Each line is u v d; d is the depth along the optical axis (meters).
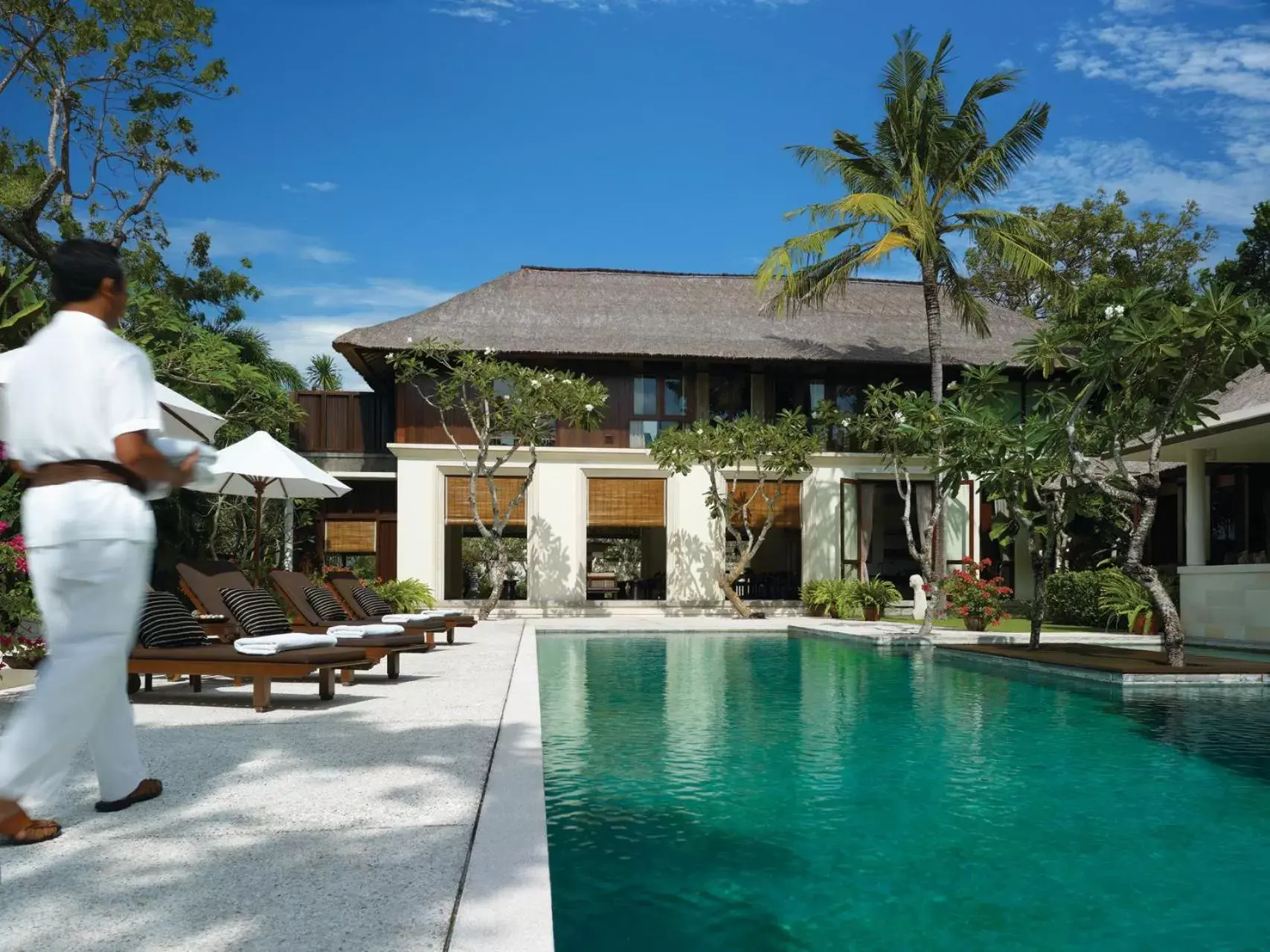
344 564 21.89
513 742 4.63
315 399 21.77
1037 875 3.16
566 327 21.53
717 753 5.22
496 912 2.28
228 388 16.58
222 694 6.61
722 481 20.94
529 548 20.31
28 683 6.94
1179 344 8.07
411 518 20.02
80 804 3.36
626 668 10.02
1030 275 18.98
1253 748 5.45
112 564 2.65
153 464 2.70
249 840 2.91
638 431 21.11
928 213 18.91
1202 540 13.94
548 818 3.86
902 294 25.47
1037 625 10.87
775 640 14.06
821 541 21.02
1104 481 10.39
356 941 2.10
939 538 18.70
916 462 20.94
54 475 2.66
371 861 2.70
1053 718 6.53
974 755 5.20
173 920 2.22
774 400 21.64
